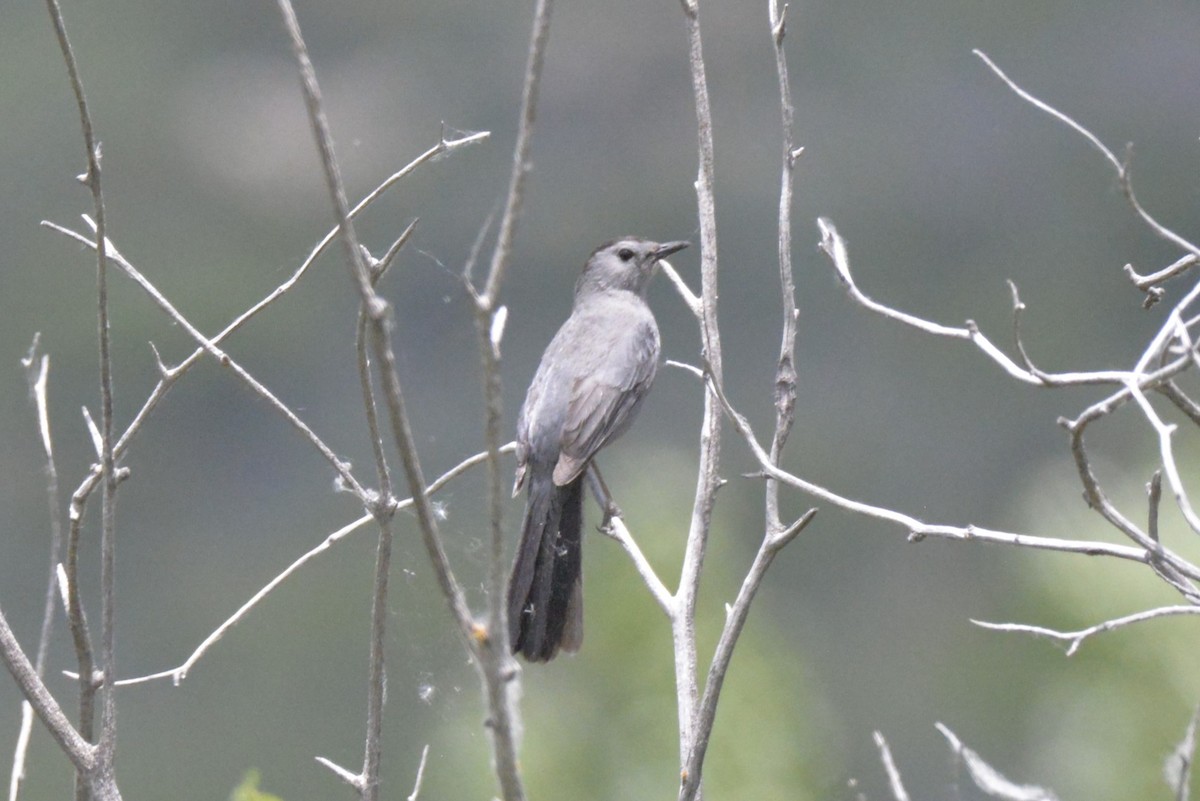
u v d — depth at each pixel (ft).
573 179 80.94
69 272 73.72
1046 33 84.23
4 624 13.14
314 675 56.34
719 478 15.01
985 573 59.41
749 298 77.87
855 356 74.90
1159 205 78.33
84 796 13.07
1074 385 12.65
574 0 84.38
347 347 72.79
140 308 70.38
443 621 20.80
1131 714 22.74
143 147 80.59
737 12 84.74
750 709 26.50
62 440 66.08
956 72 83.66
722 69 84.38
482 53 83.41
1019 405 72.59
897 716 50.19
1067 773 23.11
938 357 74.43
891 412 72.49
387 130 81.41
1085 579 23.54
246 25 84.53
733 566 27.96
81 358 69.05
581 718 26.61
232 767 52.90
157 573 64.13
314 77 9.92
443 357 63.62
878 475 70.23
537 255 77.71
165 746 53.78
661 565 27.48
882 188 81.82
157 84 82.17
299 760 53.57
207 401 68.85
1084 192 79.92
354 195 78.43
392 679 27.89
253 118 82.28
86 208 78.64
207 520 66.18
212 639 14.07
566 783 26.13
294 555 63.62
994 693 37.17
